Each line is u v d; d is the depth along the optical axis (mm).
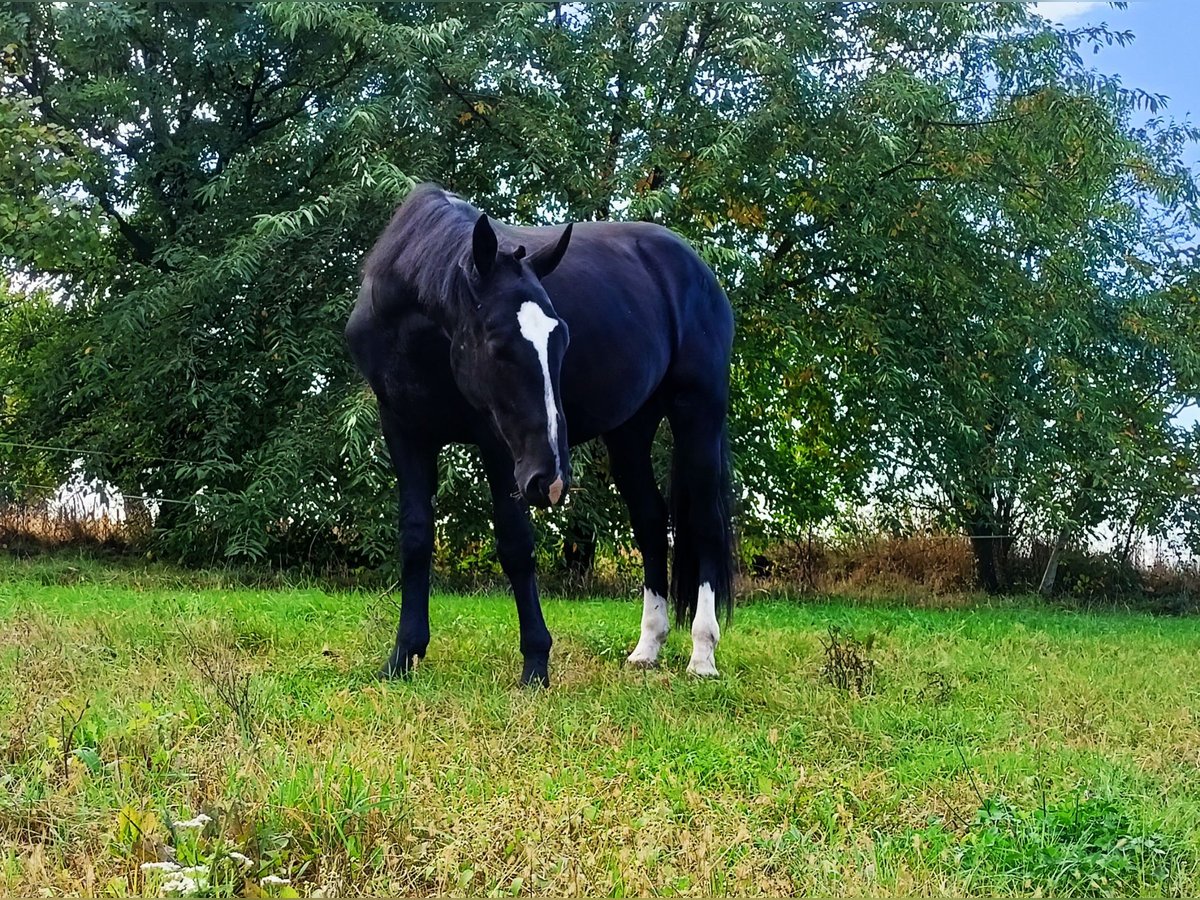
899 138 12578
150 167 13500
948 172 13453
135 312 11992
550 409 4562
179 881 2586
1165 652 7996
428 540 5523
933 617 10242
